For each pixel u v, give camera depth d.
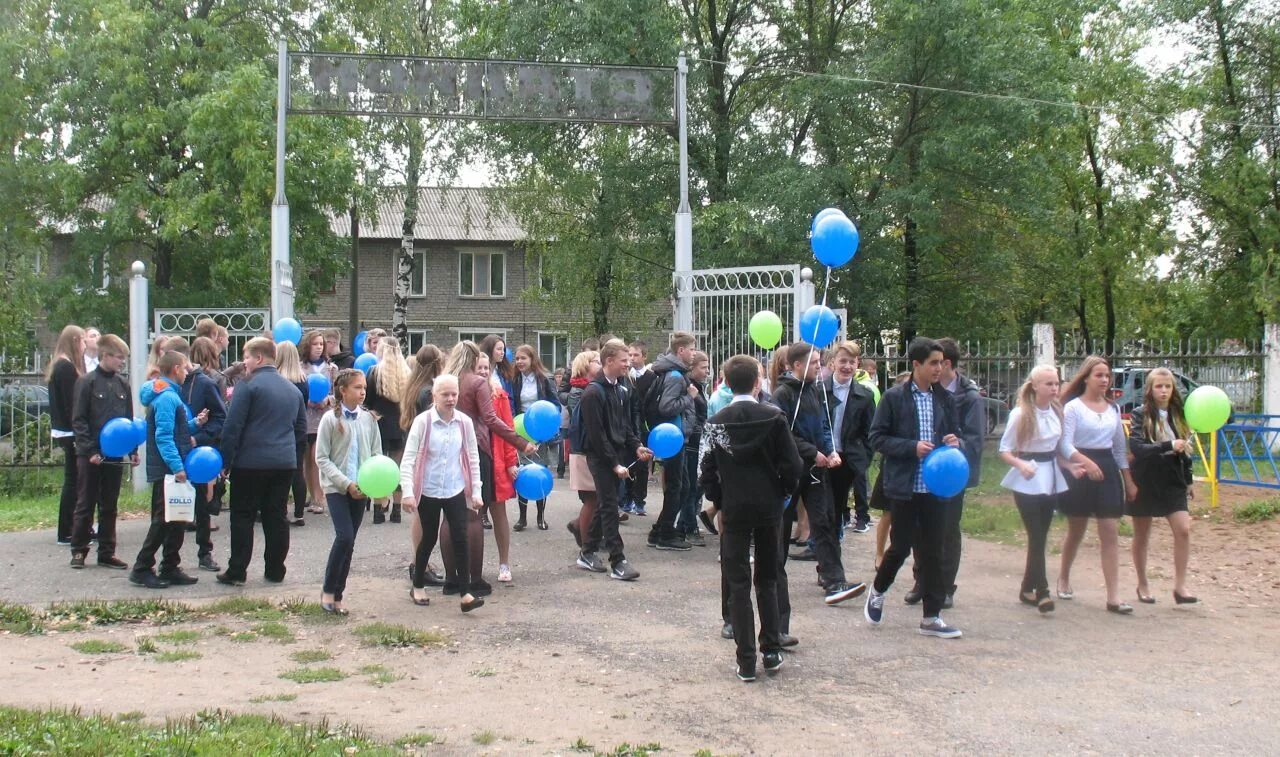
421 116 13.63
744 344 13.11
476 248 38.06
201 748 4.63
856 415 8.76
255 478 8.34
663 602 8.06
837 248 8.02
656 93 14.02
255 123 21.56
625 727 5.34
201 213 21.66
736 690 5.97
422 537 7.79
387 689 5.94
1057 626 7.46
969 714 5.56
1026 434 7.86
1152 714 5.57
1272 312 19.50
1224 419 8.15
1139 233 25.08
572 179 23.39
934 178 22.34
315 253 23.39
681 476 10.11
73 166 22.31
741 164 23.00
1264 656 6.73
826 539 8.26
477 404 8.35
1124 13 23.92
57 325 24.02
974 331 26.09
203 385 9.03
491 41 22.81
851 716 5.53
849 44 24.02
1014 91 21.45
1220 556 10.18
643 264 24.23
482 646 6.86
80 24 23.05
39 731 4.79
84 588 8.25
